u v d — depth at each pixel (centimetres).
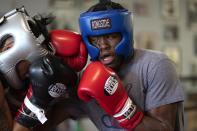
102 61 116
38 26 117
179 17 411
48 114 131
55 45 118
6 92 120
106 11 111
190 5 416
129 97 117
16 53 111
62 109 135
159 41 401
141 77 119
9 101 122
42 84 107
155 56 120
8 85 117
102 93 107
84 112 132
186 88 397
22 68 113
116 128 122
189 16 416
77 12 350
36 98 111
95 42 116
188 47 418
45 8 331
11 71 113
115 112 109
